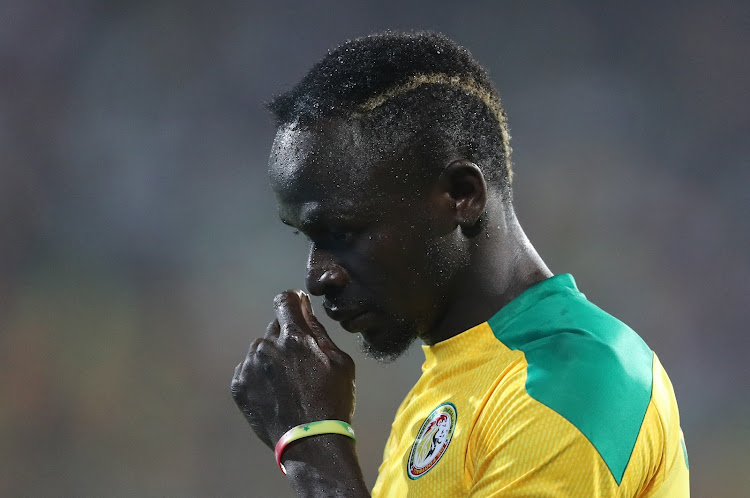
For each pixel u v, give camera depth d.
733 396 30.42
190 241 35.34
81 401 31.81
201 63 36.81
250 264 34.78
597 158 35.06
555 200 34.94
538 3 36.41
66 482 29.77
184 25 36.91
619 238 34.06
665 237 33.75
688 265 33.16
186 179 35.94
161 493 29.31
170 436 30.77
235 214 35.53
